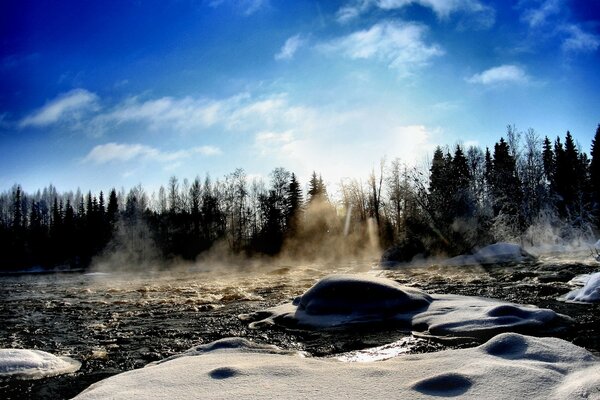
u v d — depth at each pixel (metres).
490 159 55.06
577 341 5.89
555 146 53.81
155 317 9.91
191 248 49.78
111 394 3.81
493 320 6.79
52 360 6.13
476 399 3.39
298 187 53.88
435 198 26.20
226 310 10.48
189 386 3.93
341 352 6.17
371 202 52.62
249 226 57.41
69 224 58.59
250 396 3.62
